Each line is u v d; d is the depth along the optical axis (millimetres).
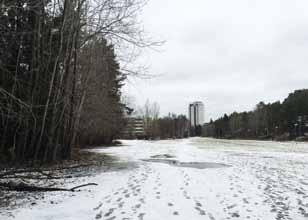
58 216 6160
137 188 9016
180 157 20953
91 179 10688
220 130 124625
